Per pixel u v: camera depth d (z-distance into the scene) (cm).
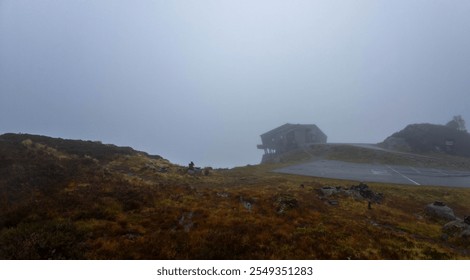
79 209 1313
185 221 1338
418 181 3375
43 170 1888
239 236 1151
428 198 2475
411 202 2327
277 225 1352
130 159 3070
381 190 2652
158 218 1314
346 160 5669
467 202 2420
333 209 1848
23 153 2203
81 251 938
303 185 2592
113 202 1449
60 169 2003
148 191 1739
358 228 1407
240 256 1011
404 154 5775
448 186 3061
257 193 1977
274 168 4584
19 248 885
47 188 1588
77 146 3109
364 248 1152
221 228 1248
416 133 7081
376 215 1786
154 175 2544
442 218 1931
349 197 2195
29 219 1151
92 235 1067
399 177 3659
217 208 1566
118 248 985
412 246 1234
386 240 1272
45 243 925
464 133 6881
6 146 2280
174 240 1092
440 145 6675
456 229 1545
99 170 2206
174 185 2078
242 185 2556
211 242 1082
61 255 905
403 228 1566
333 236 1253
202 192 1950
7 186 1523
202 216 1405
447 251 1234
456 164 4909
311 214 1600
